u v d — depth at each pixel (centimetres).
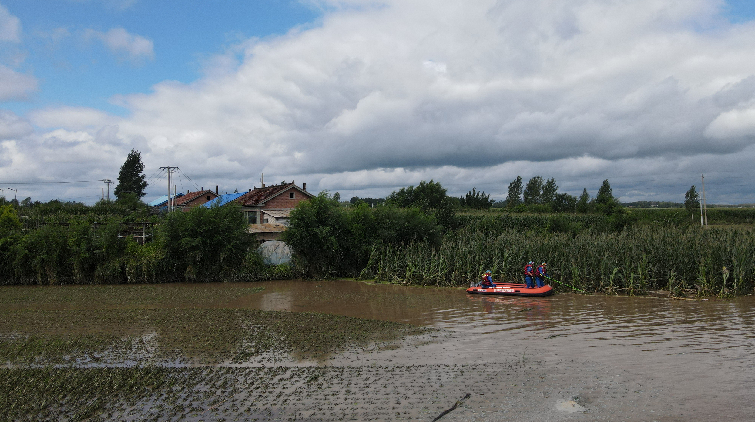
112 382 1144
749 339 1488
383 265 3148
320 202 3325
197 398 1047
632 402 1003
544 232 4053
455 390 1077
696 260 2442
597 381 1126
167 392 1084
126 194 7581
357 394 1058
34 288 2838
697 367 1219
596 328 1673
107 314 1984
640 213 4831
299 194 5625
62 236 3086
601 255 2620
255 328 1706
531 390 1074
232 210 3356
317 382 1135
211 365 1273
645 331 1614
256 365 1271
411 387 1097
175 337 1577
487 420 925
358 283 3052
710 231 3094
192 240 3100
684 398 1020
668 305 2098
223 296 2511
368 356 1348
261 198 5469
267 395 1057
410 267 2972
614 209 4866
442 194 5725
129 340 1538
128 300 2384
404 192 5872
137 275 3102
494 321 1817
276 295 2542
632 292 2375
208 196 7106
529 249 2808
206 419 944
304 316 1931
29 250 3027
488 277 2522
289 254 3450
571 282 2622
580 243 2805
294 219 3259
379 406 992
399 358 1326
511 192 9300
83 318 1898
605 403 1000
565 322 1781
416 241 3388
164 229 3166
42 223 3622
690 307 2041
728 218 5762
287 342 1505
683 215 4797
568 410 966
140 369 1234
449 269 2895
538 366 1241
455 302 2272
